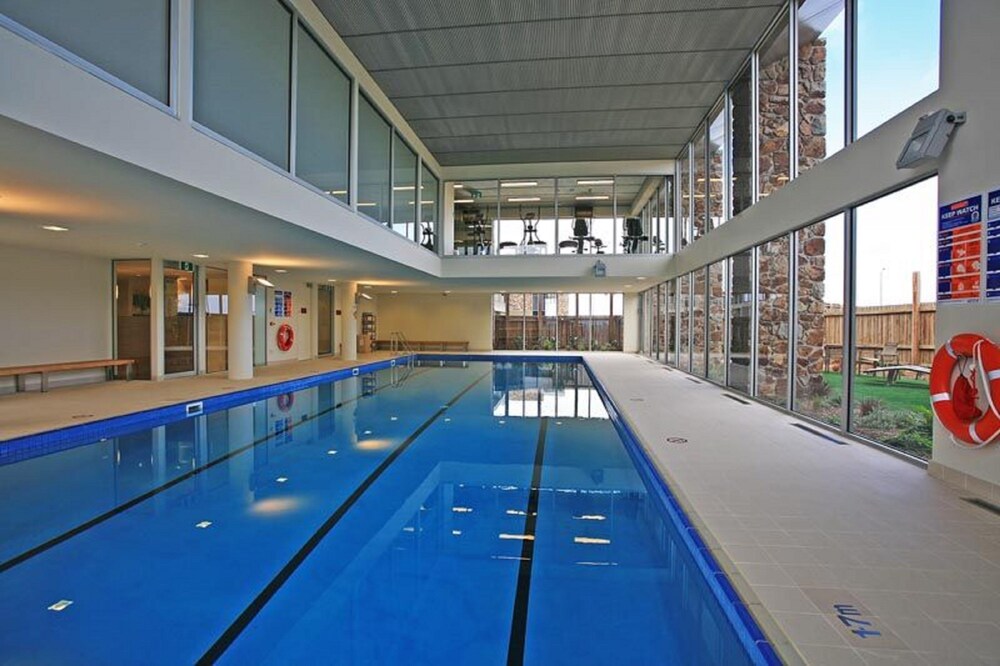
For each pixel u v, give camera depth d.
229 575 2.76
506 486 4.27
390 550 3.08
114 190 4.22
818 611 2.04
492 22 6.28
